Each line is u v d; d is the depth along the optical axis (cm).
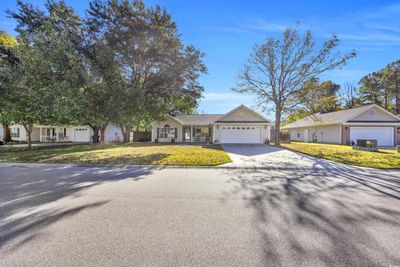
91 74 1369
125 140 2412
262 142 2247
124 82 1482
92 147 1786
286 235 303
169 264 234
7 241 281
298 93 1967
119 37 1556
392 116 2156
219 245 275
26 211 386
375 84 3644
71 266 229
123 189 540
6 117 1566
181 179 659
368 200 458
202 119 2761
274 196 484
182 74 1728
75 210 393
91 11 1559
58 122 1645
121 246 271
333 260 244
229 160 1028
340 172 783
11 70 1304
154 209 401
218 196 484
